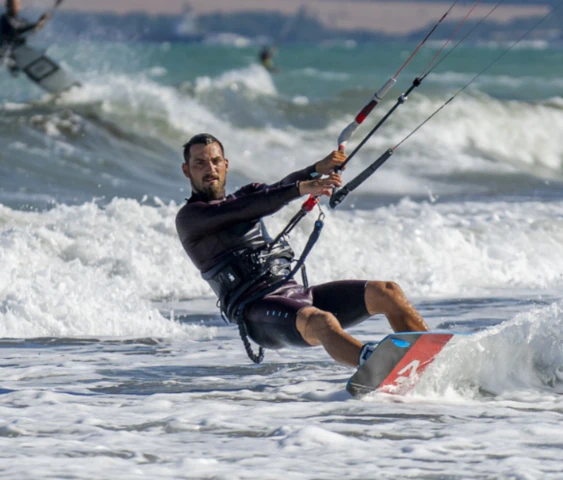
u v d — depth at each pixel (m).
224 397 17.00
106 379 18.98
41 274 28.41
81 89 72.75
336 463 12.59
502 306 28.64
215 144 18.19
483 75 155.62
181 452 13.16
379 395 16.70
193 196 18.34
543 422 14.83
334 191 18.41
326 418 15.16
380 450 13.26
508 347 17.12
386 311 17.23
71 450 13.16
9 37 73.38
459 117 78.81
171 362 21.05
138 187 53.56
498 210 47.50
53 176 52.94
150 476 11.98
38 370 19.94
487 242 37.72
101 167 56.91
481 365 17.02
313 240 17.94
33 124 60.69
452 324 25.36
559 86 128.12
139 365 20.62
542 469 12.31
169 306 29.41
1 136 58.16
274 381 18.69
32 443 13.54
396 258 34.81
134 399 16.89
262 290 17.61
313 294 17.91
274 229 36.12
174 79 104.25
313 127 74.56
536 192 61.34
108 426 14.67
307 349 22.83
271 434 14.23
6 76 78.88
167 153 63.22
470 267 34.44
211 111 73.56
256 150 67.38
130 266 31.89
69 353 22.17
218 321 27.23
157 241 34.16
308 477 11.98
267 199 17.14
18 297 25.80
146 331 25.30
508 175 67.44
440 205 49.81
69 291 26.50
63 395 17.12
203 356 21.88
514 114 81.50
